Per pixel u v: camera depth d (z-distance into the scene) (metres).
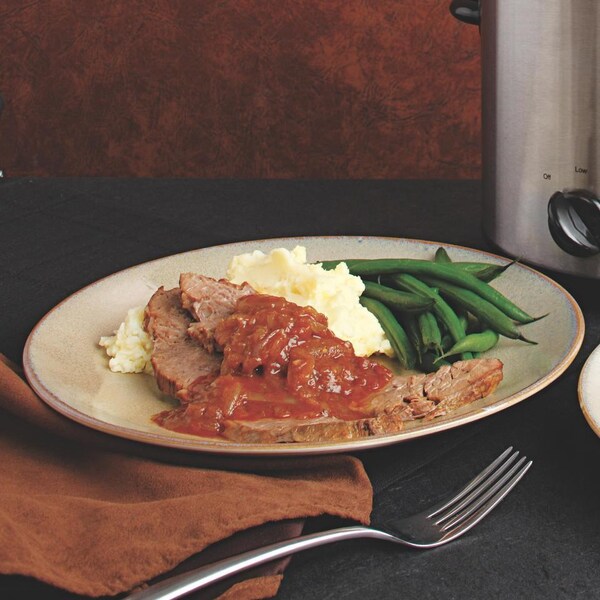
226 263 1.40
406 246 1.41
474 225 1.63
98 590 0.74
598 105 1.23
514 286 1.28
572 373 1.11
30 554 0.75
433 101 2.92
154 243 1.62
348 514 0.81
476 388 1.02
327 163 3.05
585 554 0.79
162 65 3.00
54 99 3.09
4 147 3.17
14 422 1.00
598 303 1.33
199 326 1.15
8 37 3.02
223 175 3.11
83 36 3.00
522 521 0.84
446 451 0.96
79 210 1.78
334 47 2.89
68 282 1.47
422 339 1.20
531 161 1.32
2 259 1.57
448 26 2.81
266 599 0.75
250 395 1.03
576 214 1.29
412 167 3.02
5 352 1.24
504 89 1.33
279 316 1.08
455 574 0.78
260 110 3.01
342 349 1.09
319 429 0.95
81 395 1.08
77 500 0.85
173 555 0.77
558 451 0.95
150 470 0.91
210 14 2.91
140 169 3.14
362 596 0.76
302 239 1.45
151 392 1.11
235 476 0.89
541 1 1.22
